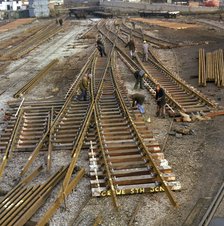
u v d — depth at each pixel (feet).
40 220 26.00
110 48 94.73
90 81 57.88
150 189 29.89
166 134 41.42
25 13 232.73
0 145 40.27
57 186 31.65
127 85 61.93
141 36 113.80
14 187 31.22
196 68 71.46
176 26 135.13
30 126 45.42
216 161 34.83
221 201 28.48
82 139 38.60
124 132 41.06
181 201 28.86
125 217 27.25
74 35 130.31
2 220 26.61
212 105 48.55
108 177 30.50
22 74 74.64
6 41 120.47
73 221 26.99
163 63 78.18
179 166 34.14
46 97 57.62
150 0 241.55
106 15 194.80
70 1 299.38
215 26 131.54
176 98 52.65
